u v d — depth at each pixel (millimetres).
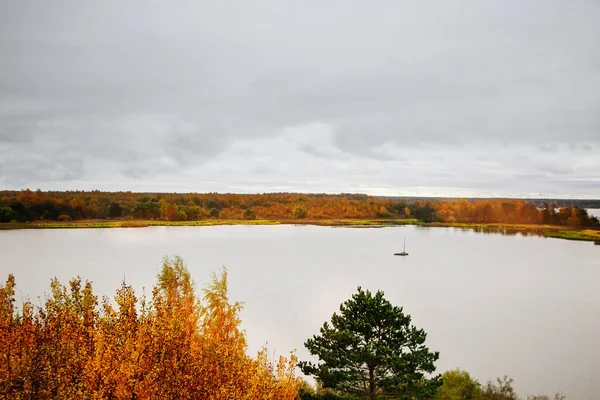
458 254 132125
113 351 15820
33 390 15211
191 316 22547
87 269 90875
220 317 26812
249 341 46938
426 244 159750
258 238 171750
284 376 20328
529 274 97125
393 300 69375
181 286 27875
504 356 42844
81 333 16578
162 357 16109
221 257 116125
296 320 56188
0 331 16500
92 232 175875
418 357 23266
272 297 69938
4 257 107312
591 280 90125
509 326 54281
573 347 45688
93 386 15086
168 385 15680
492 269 103875
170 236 170125
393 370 22953
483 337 49312
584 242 172625
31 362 15555
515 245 159250
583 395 33812
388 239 176375
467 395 27859
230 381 16453
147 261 102500
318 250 136500
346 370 23562
